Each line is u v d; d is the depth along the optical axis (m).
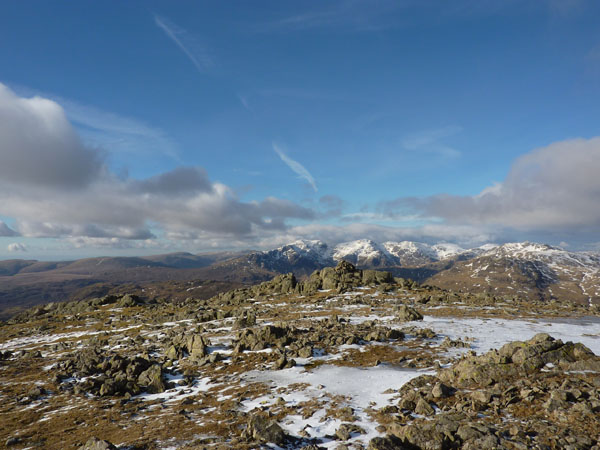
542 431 17.50
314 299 94.19
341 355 40.72
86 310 119.81
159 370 36.84
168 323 83.44
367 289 103.19
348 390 29.09
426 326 55.72
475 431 17.48
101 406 30.20
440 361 36.09
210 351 47.22
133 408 29.08
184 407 28.34
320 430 21.47
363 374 33.53
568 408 19.45
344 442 19.31
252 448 18.73
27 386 38.25
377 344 44.47
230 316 83.12
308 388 30.41
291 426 22.41
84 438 22.89
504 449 15.88
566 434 16.95
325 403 26.31
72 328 90.00
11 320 114.31
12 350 66.88
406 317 61.78
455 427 18.30
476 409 21.03
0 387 38.69
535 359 25.84
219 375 37.28
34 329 92.12
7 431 25.45
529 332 50.72
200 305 111.88
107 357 48.34
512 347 28.00
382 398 26.55
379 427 21.06
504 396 22.23
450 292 100.19
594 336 47.19
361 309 75.62
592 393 20.58
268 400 28.25
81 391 35.09
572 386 21.77
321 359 39.62
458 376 26.92
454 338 46.81
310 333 51.62
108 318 101.62
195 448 19.17
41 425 26.44
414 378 29.28
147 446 20.19
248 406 27.31
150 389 34.38
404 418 21.59
